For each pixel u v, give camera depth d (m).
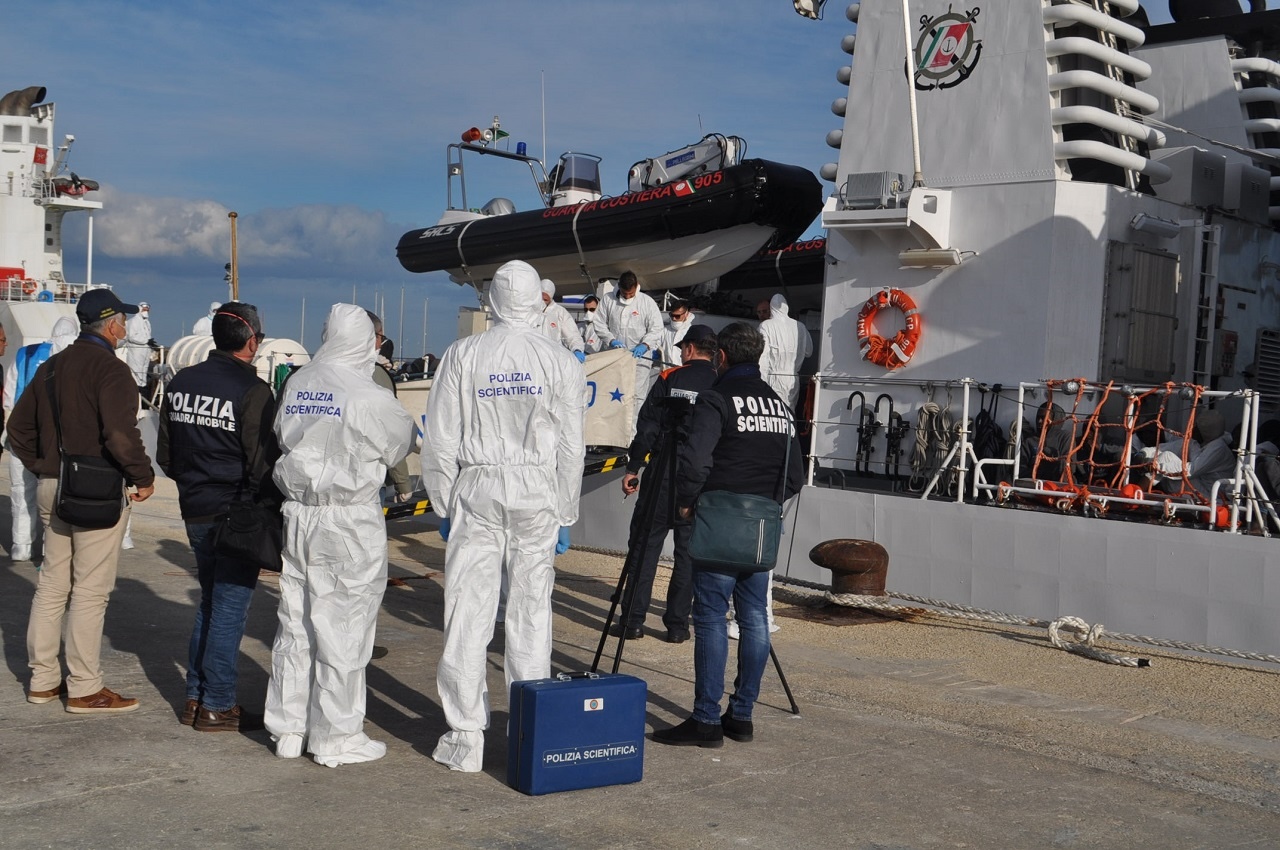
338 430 4.39
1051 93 9.47
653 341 11.16
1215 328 10.43
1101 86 9.42
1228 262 10.78
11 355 22.16
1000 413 9.38
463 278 15.09
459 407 4.59
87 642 5.10
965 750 5.07
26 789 4.09
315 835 3.76
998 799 4.40
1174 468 7.95
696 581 5.02
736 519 4.83
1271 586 6.94
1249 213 11.01
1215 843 4.02
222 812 3.94
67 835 3.67
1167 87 12.75
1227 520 7.40
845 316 10.45
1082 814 4.26
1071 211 9.23
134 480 4.99
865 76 10.65
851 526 9.16
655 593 9.30
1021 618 7.86
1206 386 10.21
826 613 8.43
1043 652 7.23
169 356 16.91
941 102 10.07
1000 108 9.68
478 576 4.53
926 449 9.38
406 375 11.74
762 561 4.83
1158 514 7.79
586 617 8.14
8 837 3.62
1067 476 8.15
